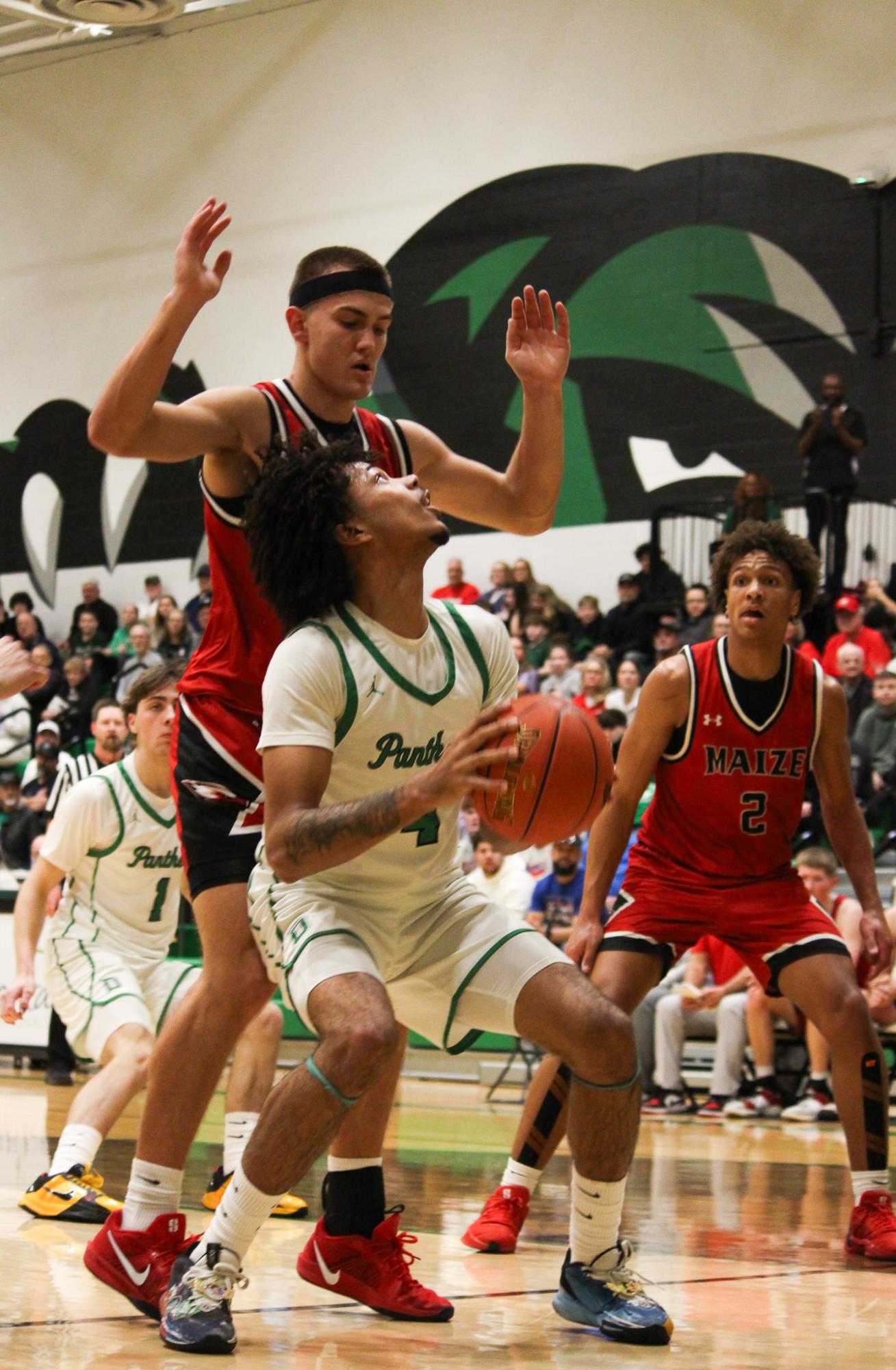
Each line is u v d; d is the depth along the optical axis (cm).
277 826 261
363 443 338
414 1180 541
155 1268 294
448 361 1719
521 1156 398
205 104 1861
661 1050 926
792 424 1545
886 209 1506
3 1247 382
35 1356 259
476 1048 1090
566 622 1583
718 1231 441
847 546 1416
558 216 1667
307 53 1802
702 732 426
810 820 1149
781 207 1554
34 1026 1049
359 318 329
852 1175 411
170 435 308
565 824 276
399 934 292
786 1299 332
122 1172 533
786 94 1552
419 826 285
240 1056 448
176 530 1881
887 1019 857
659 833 438
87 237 1941
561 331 357
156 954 504
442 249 1727
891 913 848
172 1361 256
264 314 1812
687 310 1600
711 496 1580
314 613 287
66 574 1947
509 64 1695
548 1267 370
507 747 255
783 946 425
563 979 277
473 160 1711
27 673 346
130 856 489
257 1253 382
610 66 1642
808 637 1400
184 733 322
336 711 276
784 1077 925
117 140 1920
